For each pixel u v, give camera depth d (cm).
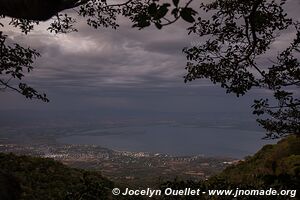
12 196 447
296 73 558
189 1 243
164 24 258
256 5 501
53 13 281
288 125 576
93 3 730
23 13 266
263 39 578
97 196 732
